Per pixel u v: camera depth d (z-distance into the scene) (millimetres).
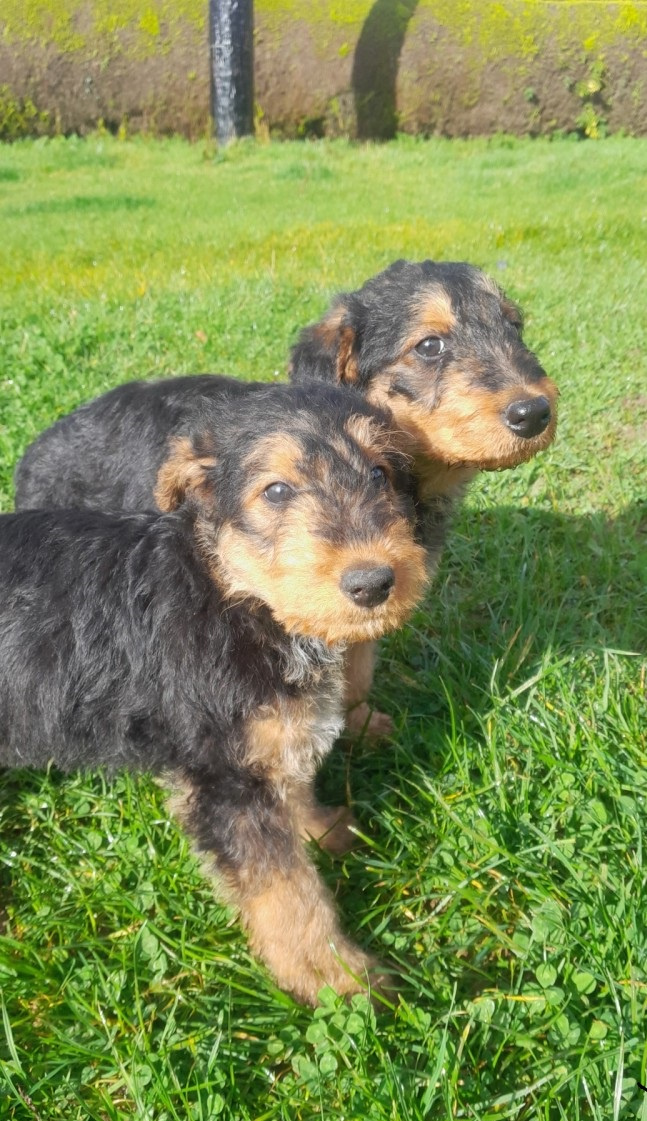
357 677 664
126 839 592
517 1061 484
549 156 2875
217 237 1871
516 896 550
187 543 567
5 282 1604
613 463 932
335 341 696
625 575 785
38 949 543
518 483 914
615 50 3102
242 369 1137
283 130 3281
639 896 518
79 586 570
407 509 596
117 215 2186
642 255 1661
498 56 3123
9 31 3090
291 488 528
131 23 3102
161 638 552
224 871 533
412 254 1644
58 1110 481
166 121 3303
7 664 572
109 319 1333
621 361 1164
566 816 572
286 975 527
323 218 2035
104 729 570
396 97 3213
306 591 501
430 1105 457
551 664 674
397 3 3082
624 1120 452
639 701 648
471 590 787
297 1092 476
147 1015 510
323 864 581
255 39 3090
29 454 805
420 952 537
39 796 623
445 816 578
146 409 757
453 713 614
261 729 533
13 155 3094
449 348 662
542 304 1336
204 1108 465
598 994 499
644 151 2885
